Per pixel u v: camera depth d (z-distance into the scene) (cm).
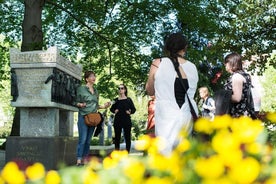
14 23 2339
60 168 208
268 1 1444
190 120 525
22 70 1124
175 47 547
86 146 1081
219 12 1989
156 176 192
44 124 1137
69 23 2253
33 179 194
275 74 5512
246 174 168
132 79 2322
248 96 632
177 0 2066
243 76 632
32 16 1792
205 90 1248
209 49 1847
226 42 1577
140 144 238
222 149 192
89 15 2202
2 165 1132
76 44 2334
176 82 532
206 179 175
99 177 190
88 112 1071
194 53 1931
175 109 521
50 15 2256
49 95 1110
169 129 512
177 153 211
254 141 213
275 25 1525
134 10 2159
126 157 215
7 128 5269
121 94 1339
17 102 1120
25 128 1141
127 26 2205
